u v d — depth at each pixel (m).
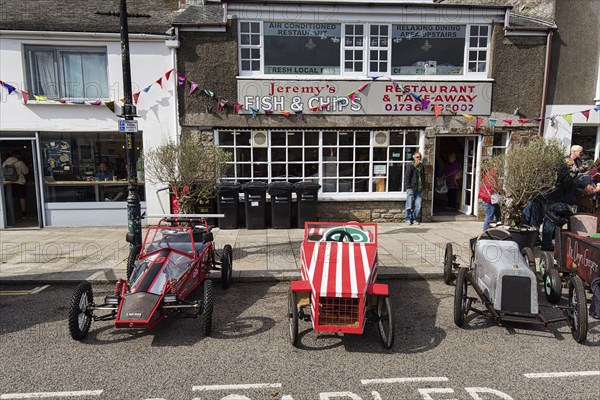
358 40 10.77
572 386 3.90
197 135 10.62
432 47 10.91
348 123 10.83
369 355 4.49
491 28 10.80
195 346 4.69
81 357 4.42
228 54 10.41
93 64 10.58
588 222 6.63
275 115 10.66
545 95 10.98
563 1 10.86
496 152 11.44
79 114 10.54
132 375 4.07
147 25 10.53
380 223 11.20
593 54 11.05
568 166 7.96
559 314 5.65
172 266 5.30
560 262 6.55
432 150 11.07
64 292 6.40
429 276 7.07
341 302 4.61
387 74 10.88
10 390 3.80
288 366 4.25
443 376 4.06
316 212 10.48
